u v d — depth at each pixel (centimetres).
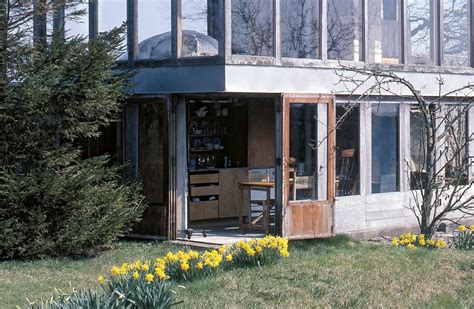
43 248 1260
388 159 1620
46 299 885
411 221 1653
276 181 1421
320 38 1481
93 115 1322
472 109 1748
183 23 1419
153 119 1450
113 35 1325
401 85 1611
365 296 909
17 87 1246
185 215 1458
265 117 1777
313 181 1457
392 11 1617
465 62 1741
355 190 1564
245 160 1753
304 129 1445
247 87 1381
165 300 791
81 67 1271
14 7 1323
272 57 1412
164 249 1359
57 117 1302
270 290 931
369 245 1355
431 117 1405
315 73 1468
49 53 1271
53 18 1465
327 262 1102
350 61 1529
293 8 1452
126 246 1393
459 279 1009
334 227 1478
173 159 1435
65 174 1310
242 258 1090
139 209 1402
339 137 1534
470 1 1738
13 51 1255
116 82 1341
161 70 1430
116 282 859
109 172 1356
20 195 1242
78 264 1227
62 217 1294
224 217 1709
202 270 1008
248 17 1391
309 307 866
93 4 1495
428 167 1388
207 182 1688
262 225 1502
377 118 1598
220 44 1364
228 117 1739
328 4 1501
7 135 1264
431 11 1677
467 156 1559
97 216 1332
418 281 986
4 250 1245
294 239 1445
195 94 1433
